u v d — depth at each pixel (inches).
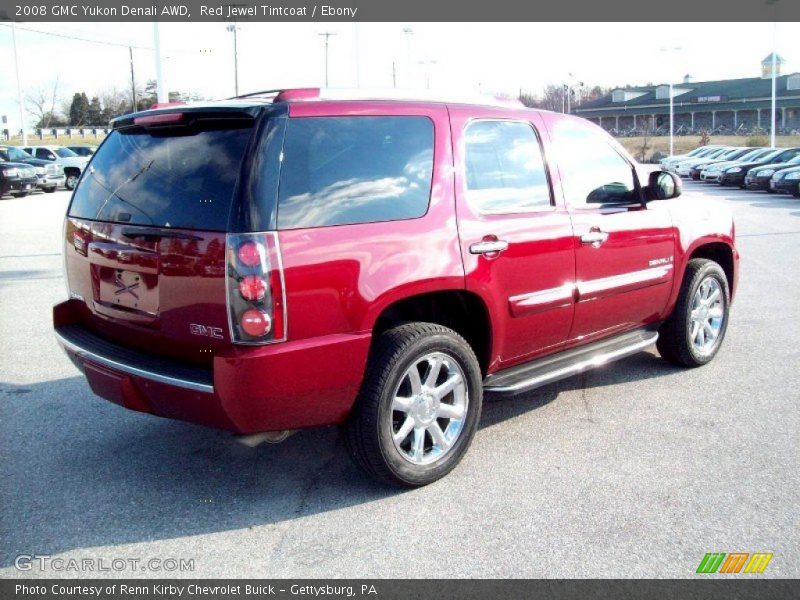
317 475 166.2
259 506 151.9
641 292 210.7
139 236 145.6
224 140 141.1
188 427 194.7
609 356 198.7
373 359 148.8
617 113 3176.7
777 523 143.1
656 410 203.5
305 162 141.1
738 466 167.8
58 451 179.0
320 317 138.2
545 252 178.2
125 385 145.9
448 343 156.9
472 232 161.9
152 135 155.6
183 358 144.0
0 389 224.5
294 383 136.6
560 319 186.7
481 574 127.4
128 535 140.6
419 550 134.9
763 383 225.0
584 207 192.9
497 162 173.9
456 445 162.9
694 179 1483.8
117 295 153.9
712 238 236.7
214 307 134.4
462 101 172.7
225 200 135.0
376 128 152.6
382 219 148.3
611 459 172.1
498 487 159.0
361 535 140.3
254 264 131.3
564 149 192.4
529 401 212.5
